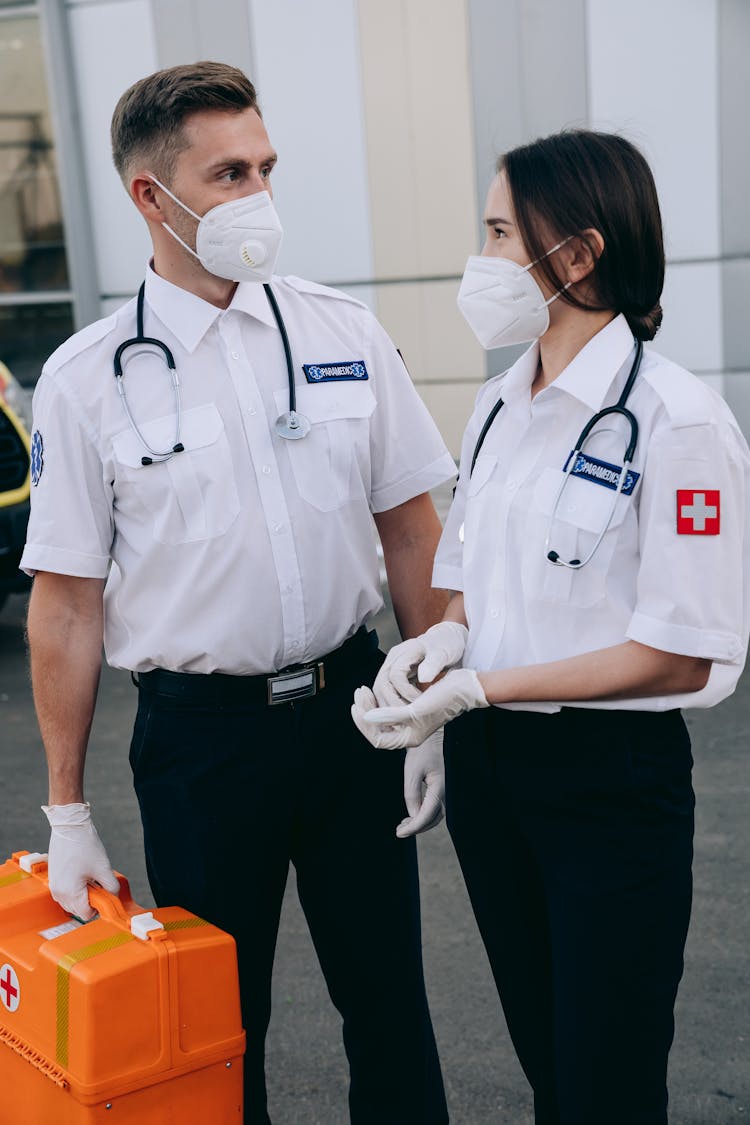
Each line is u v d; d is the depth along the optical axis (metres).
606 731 1.79
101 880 2.02
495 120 7.30
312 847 2.21
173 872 2.13
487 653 1.90
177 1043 1.83
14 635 5.93
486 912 2.03
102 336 2.07
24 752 4.59
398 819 2.22
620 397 1.76
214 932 1.88
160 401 2.05
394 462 2.25
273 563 2.06
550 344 1.86
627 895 1.80
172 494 2.03
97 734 4.72
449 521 2.11
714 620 1.69
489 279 1.81
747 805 3.84
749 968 3.01
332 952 2.27
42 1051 1.85
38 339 9.06
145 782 2.14
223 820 2.08
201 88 1.94
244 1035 1.92
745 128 6.83
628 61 6.98
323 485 2.11
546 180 1.74
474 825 1.98
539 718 1.83
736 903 3.29
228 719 2.07
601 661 1.74
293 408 2.10
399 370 2.26
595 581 1.77
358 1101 2.33
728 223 6.96
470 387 7.66
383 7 7.35
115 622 2.14
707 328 7.11
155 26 7.95
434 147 7.45
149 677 2.13
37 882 2.10
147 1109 1.83
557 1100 2.03
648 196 1.77
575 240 1.75
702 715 4.59
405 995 2.27
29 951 1.90
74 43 8.20
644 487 1.73
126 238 8.55
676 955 1.86
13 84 8.61
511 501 1.85
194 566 2.04
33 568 2.04
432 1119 2.31
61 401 2.04
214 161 1.95
